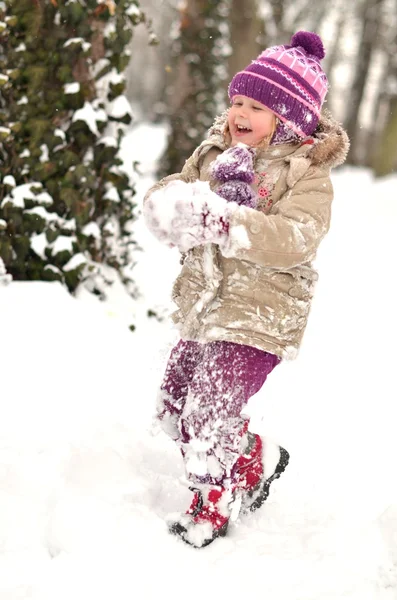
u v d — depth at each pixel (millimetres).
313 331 5434
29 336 3811
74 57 4391
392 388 4461
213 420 2457
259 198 2518
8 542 2391
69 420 3256
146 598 2188
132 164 4758
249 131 2541
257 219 2270
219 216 2229
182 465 3082
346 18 25531
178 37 11016
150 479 2891
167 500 2805
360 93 24031
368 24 23625
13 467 2736
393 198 14016
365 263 8078
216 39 10961
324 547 2535
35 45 4273
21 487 2648
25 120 4297
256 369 2496
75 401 3443
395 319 5992
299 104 2508
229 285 2494
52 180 4398
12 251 4328
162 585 2246
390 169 19656
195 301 2590
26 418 3225
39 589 2166
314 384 4379
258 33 12945
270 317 2480
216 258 2492
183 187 2248
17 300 4047
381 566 2418
